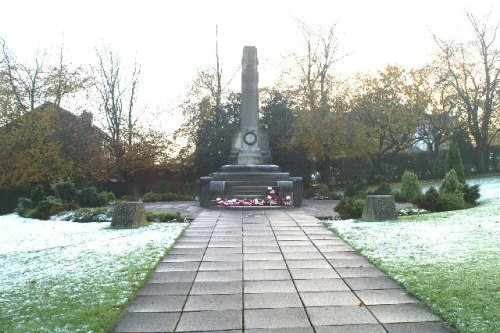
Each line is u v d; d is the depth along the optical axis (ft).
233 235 33.83
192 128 109.50
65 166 87.61
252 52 77.05
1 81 88.74
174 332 14.53
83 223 44.96
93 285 19.99
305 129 90.84
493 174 98.58
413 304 16.85
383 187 65.98
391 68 106.42
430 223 36.22
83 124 100.83
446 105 110.01
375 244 28.12
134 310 16.74
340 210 45.65
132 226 39.17
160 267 23.67
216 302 17.58
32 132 82.58
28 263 26.07
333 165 103.60
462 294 16.94
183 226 38.78
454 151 70.18
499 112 104.78
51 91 96.99
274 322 15.25
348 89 102.27
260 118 103.30
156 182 107.04
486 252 24.11
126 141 105.50
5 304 17.65
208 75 119.75
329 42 107.34
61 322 15.29
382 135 106.11
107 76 112.47
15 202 80.07
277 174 65.67
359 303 17.08
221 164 101.91
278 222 40.88
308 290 19.01
